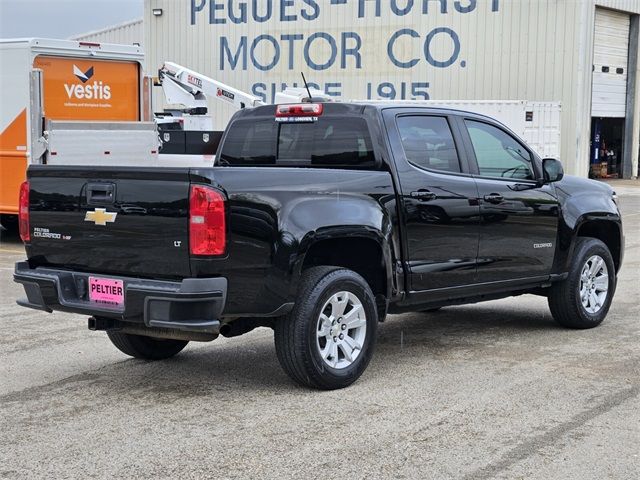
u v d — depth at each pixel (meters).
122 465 4.75
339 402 5.88
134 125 14.88
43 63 14.91
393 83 29.39
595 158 33.59
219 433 5.26
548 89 27.11
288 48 30.98
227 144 7.67
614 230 8.69
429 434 5.23
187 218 5.47
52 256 6.18
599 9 29.80
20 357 7.21
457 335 8.04
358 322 6.28
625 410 5.70
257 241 5.66
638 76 32.03
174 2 32.84
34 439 5.17
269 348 7.51
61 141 14.17
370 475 4.59
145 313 5.54
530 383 6.34
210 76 32.50
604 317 8.45
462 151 7.19
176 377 6.56
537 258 7.73
